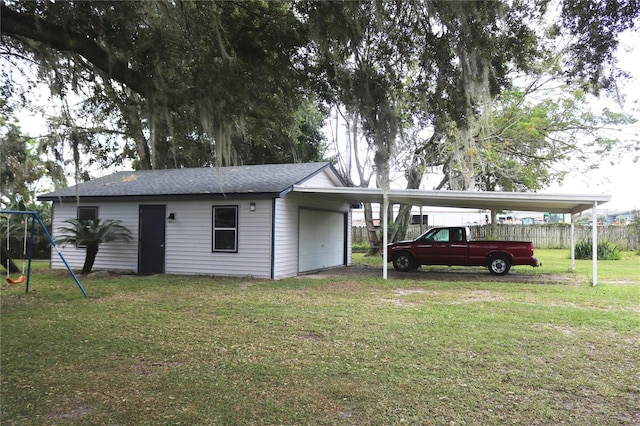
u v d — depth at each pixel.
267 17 7.02
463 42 6.11
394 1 6.27
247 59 7.36
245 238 12.79
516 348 5.48
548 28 6.91
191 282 11.53
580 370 4.73
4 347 5.51
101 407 3.77
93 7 5.78
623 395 4.07
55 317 7.25
